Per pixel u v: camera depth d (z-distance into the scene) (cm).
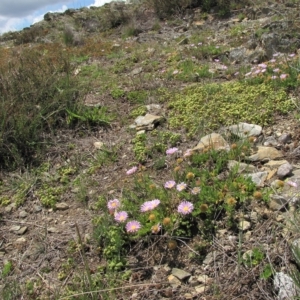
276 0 340
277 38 217
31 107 168
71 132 166
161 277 92
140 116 170
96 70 251
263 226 96
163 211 104
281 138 134
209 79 200
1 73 195
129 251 100
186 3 397
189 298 85
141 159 139
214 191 105
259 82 175
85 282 93
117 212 106
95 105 186
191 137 147
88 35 416
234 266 89
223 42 268
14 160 150
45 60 243
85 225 114
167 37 336
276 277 82
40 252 107
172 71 217
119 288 89
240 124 144
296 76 168
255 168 118
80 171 142
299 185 104
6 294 91
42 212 124
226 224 99
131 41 339
